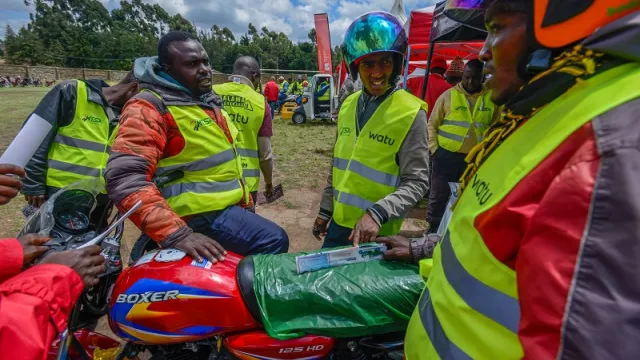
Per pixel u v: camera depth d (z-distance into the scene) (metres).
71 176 2.47
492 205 0.73
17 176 1.30
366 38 1.75
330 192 2.38
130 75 2.63
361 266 1.57
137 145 1.52
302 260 1.53
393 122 1.87
